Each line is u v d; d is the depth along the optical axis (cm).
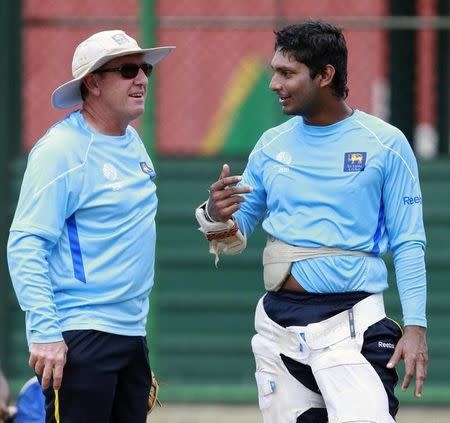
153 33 3291
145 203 1898
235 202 1888
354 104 3581
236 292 3375
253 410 3297
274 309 1950
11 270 1830
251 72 3597
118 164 1880
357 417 1875
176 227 3378
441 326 3350
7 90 3319
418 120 3562
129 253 1872
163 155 3391
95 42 1875
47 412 1892
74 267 1852
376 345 1900
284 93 1897
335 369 1892
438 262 3347
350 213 1892
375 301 1919
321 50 1875
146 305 1928
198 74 3600
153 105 3309
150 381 1959
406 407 3325
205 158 3378
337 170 1895
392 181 1895
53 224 1827
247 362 3375
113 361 1875
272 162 1941
